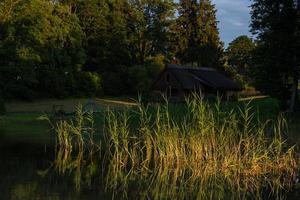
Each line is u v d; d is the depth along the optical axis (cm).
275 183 1916
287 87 4338
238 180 1967
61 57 8169
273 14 4191
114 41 9294
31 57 7369
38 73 7838
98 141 3017
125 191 1734
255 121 3519
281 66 4112
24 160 2309
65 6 8756
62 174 1997
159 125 2366
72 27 8588
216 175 2048
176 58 9600
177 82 6394
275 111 4312
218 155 2173
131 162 2323
